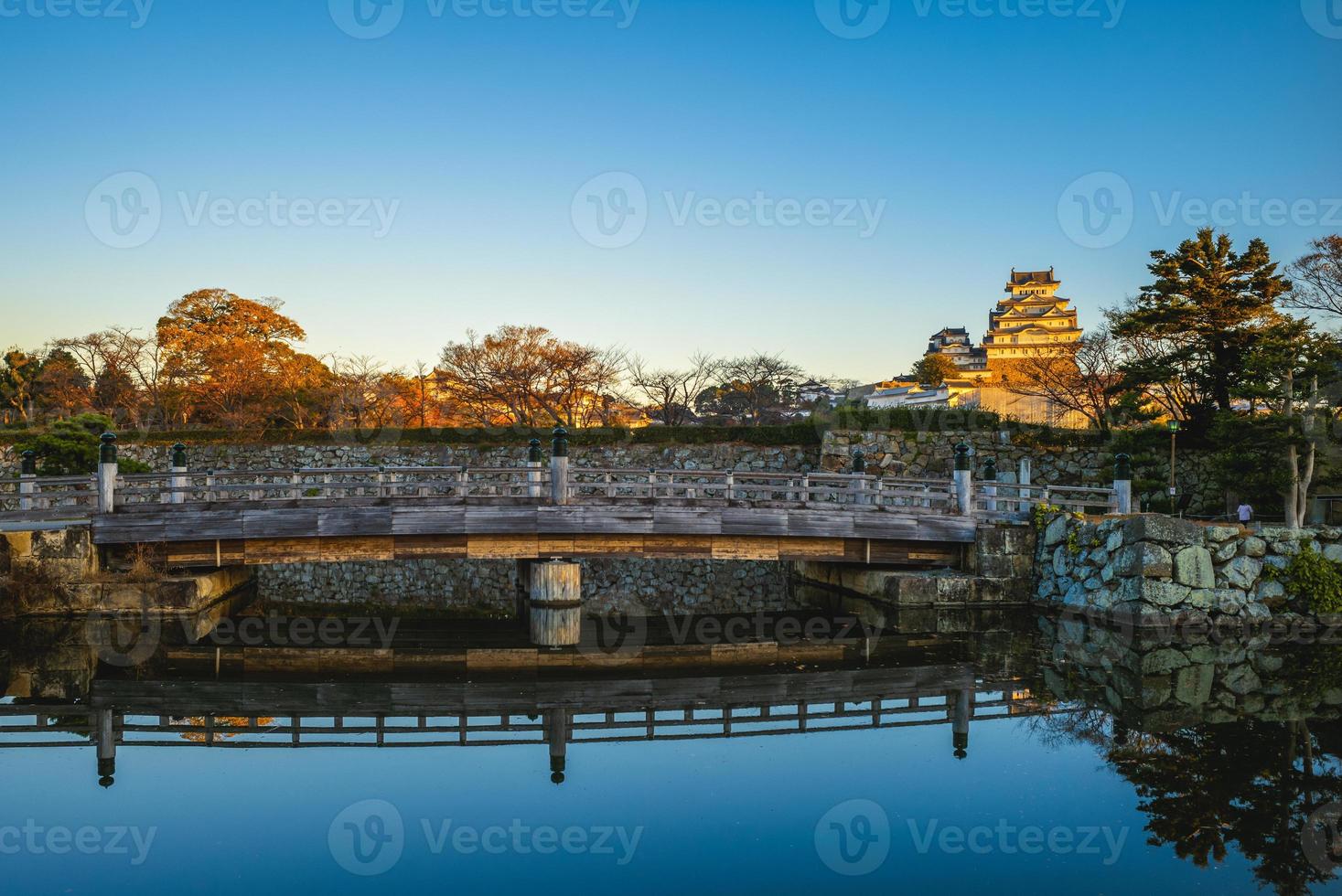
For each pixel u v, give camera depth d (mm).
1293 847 7895
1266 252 30125
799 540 20000
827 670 14656
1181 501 29234
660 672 14602
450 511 18422
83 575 17453
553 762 10211
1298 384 22234
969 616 19250
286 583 26375
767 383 43031
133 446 34219
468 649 16594
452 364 39625
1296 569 17562
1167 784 9312
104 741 10891
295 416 42250
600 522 18844
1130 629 17172
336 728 11219
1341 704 12281
